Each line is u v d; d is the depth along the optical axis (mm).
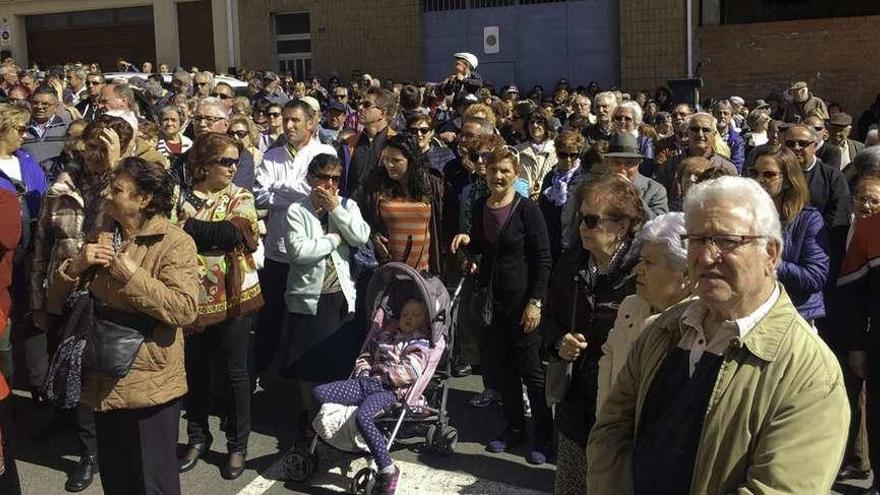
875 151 5254
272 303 5918
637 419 2516
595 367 3607
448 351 5062
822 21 16969
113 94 6859
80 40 21391
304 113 6090
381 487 4473
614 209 3607
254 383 5934
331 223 5160
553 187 6445
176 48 20406
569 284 3748
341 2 19156
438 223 5961
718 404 2252
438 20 18891
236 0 19719
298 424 5578
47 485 4891
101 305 3654
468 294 5461
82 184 4824
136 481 3760
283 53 19797
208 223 4660
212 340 4961
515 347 5105
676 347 2473
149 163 3746
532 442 5184
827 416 2170
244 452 5000
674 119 9008
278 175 6090
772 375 2223
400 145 5734
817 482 2131
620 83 17938
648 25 17547
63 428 5605
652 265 3041
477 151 5980
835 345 4297
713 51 17516
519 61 18578
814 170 5555
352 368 5238
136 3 20594
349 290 5227
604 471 2596
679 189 5531
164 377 3738
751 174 4445
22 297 5465
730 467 2221
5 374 5086
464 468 4953
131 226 3709
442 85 10547
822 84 17109
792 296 4414
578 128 8180
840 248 5375
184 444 5336
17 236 4367
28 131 7438
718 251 2264
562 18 18234
